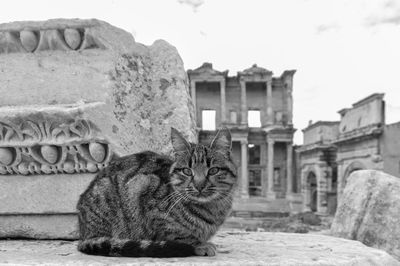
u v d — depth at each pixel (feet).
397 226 19.43
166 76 16.02
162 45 16.48
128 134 13.89
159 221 9.75
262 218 104.06
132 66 15.07
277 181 137.59
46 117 12.96
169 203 9.76
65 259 9.47
